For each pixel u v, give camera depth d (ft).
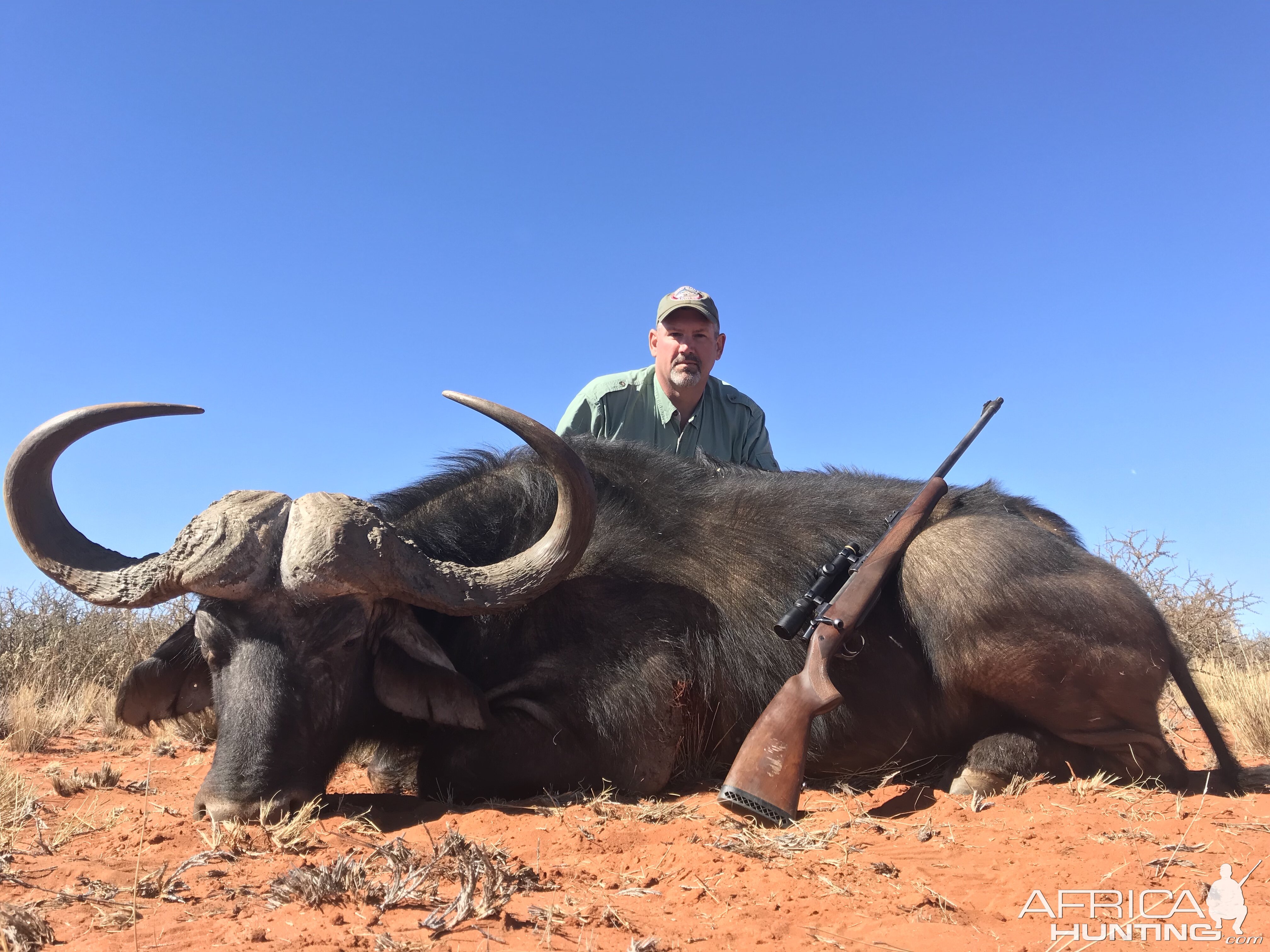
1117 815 4.58
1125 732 5.22
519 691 5.30
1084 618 5.15
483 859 3.55
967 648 5.22
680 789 5.40
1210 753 7.06
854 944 3.15
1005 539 5.37
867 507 5.95
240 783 4.34
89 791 5.67
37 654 10.48
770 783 4.47
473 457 6.12
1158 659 5.29
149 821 4.78
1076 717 5.19
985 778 5.10
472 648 5.47
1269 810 4.79
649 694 5.24
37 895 3.61
